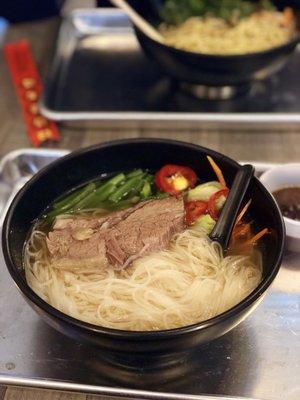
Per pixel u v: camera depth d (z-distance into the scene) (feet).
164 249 1.09
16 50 2.11
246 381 0.98
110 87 1.86
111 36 2.13
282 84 1.85
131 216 1.12
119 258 1.04
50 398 0.98
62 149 1.64
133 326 0.97
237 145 1.63
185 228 1.13
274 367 1.00
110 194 1.20
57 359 1.02
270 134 1.68
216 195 1.14
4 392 0.99
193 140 1.66
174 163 1.22
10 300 1.13
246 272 1.05
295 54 1.98
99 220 1.12
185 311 0.99
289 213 1.25
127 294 1.01
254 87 1.84
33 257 1.08
